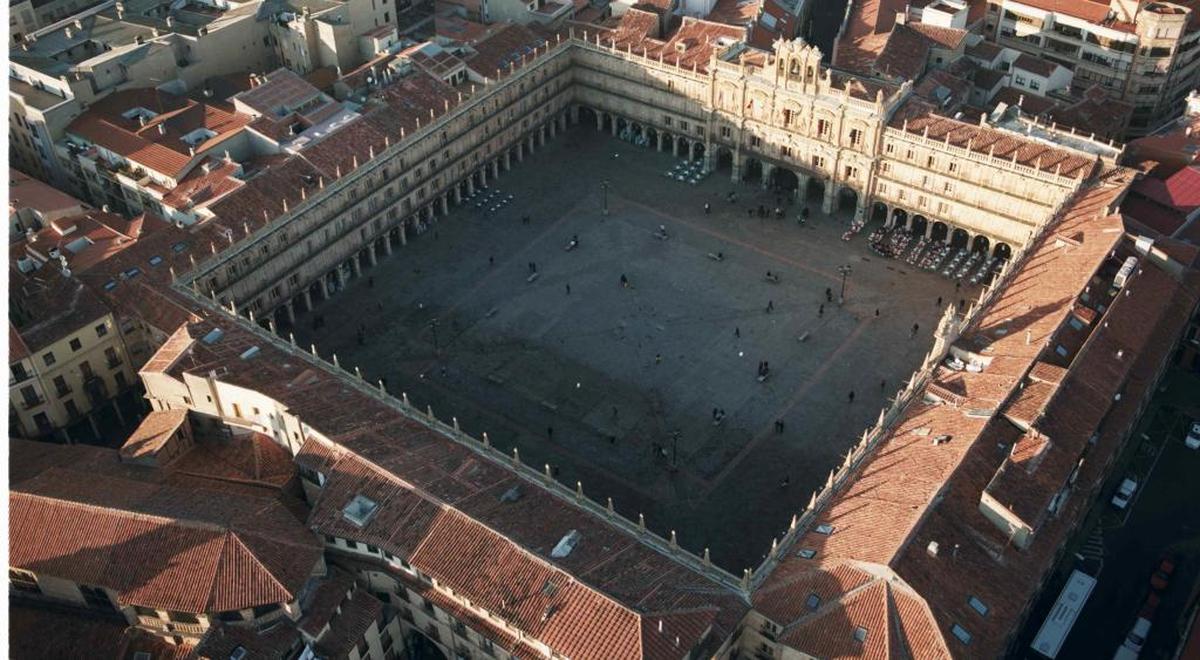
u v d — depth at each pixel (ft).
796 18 623.77
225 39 563.89
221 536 295.48
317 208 466.70
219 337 382.63
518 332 465.06
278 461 353.10
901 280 489.67
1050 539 306.55
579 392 432.25
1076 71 595.47
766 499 382.83
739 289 487.61
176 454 359.66
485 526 297.33
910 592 272.92
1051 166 458.50
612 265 505.66
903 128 490.49
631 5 613.93
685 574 298.35
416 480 314.76
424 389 435.12
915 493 301.43
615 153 595.06
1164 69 563.89
